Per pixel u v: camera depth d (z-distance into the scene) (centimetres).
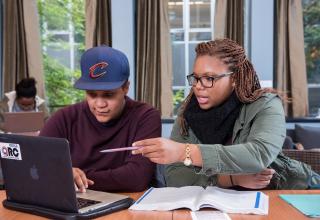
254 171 126
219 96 146
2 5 487
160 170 169
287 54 473
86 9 474
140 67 481
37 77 486
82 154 168
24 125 315
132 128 168
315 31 480
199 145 124
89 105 162
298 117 475
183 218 116
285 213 119
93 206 121
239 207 121
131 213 122
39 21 493
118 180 149
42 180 119
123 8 473
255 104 145
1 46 495
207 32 486
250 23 474
